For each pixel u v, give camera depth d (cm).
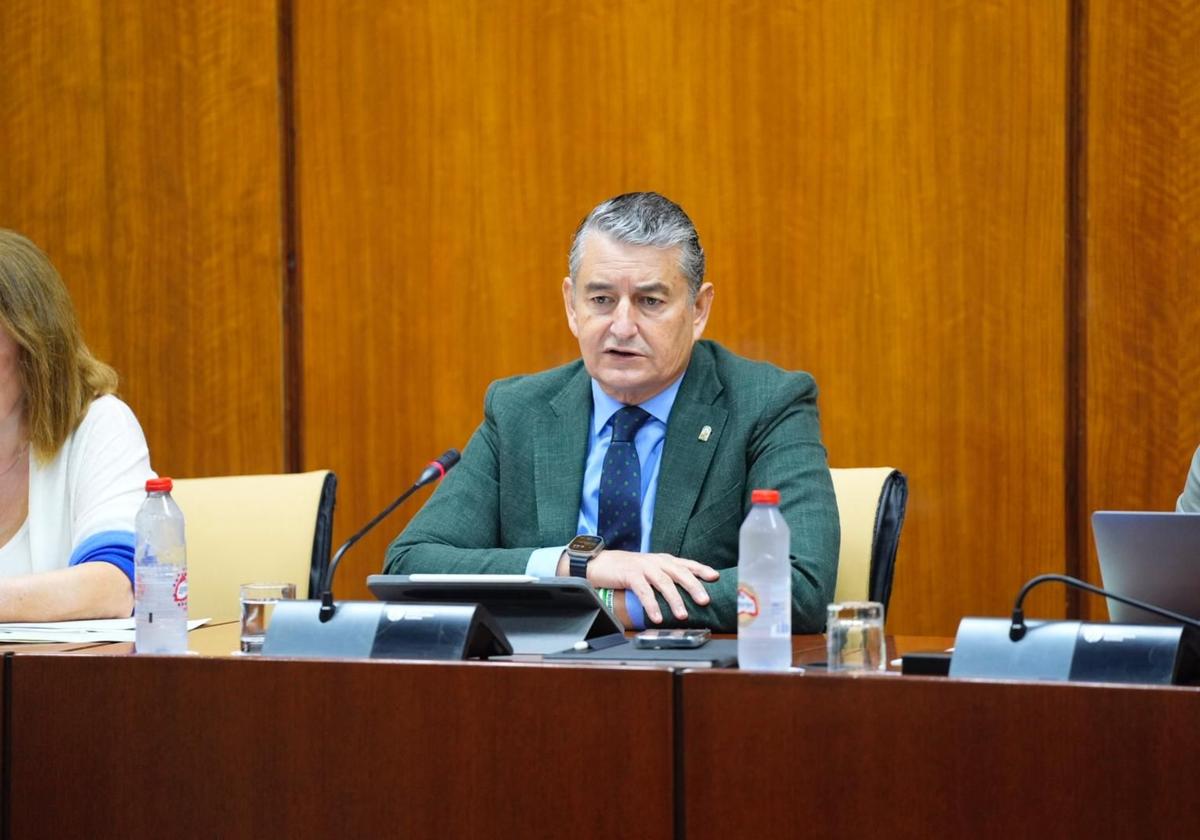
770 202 1321
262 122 1423
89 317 1459
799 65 1313
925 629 1296
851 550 914
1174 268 1251
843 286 1308
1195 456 938
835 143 1307
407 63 1389
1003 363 1278
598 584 802
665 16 1339
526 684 577
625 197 902
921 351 1293
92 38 1455
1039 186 1269
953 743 522
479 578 684
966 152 1281
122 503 898
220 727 611
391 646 616
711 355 942
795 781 542
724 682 552
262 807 606
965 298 1284
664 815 559
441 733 587
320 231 1410
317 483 1019
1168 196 1250
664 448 902
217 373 1437
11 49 1471
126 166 1452
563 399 943
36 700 634
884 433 1302
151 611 671
